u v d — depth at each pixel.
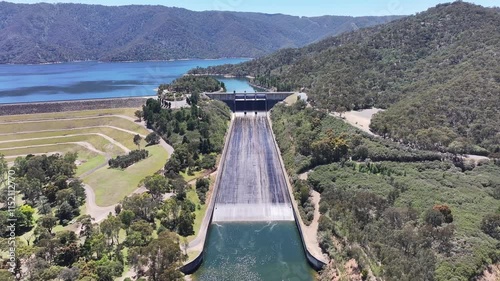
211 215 137.75
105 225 110.69
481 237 108.56
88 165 187.88
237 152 198.12
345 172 155.62
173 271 95.06
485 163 156.25
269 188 158.75
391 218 117.88
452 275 94.44
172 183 146.50
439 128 175.50
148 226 116.56
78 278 91.31
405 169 154.62
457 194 131.62
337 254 111.38
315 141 179.00
